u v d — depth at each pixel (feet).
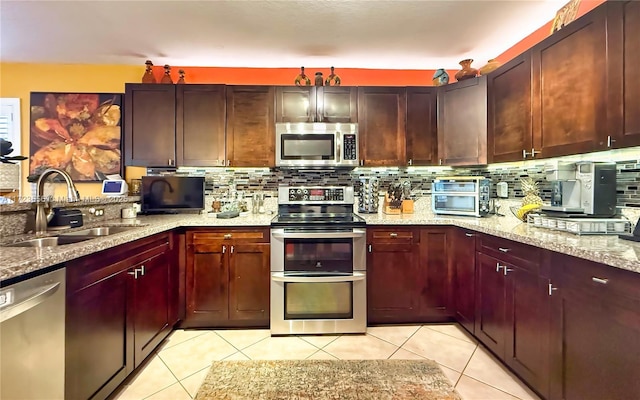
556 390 4.71
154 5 6.84
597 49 5.18
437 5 6.91
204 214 9.60
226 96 9.13
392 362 6.39
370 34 8.16
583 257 4.16
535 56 6.67
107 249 5.04
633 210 5.50
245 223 7.92
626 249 4.14
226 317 7.94
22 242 5.08
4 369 3.38
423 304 8.18
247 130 9.16
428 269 8.18
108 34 8.09
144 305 6.21
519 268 5.61
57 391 4.01
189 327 8.00
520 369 5.58
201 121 9.11
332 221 8.00
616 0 4.84
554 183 6.46
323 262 7.78
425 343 7.20
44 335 3.83
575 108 5.64
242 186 10.07
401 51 9.18
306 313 7.77
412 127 9.30
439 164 9.29
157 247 6.80
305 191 9.14
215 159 9.14
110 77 10.12
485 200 8.60
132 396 5.34
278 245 7.74
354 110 9.27
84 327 4.50
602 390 3.93
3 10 6.97
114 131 10.13
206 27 7.77
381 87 9.30
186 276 7.93
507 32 8.09
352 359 6.52
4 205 5.25
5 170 5.71
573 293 4.41
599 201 5.76
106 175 10.09
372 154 9.29
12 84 9.96
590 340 4.12
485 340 6.77
